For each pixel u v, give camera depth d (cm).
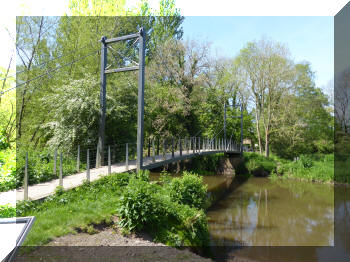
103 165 930
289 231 782
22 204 487
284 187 1528
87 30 1399
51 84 1330
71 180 702
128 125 1156
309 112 2477
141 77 832
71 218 465
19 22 1273
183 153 1294
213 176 1870
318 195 1310
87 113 981
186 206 619
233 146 2080
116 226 484
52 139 998
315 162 2012
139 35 854
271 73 2300
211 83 2189
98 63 1393
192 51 1911
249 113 2709
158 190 672
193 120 1986
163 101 1702
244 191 1407
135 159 1141
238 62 2488
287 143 2397
